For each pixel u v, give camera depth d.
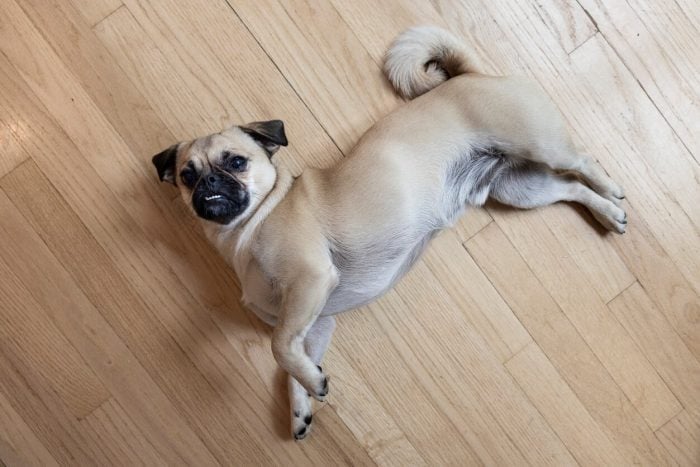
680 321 1.29
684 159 1.29
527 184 1.25
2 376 1.26
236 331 1.28
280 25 1.28
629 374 1.29
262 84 1.27
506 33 1.28
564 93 1.28
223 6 1.27
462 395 1.28
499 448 1.28
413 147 1.13
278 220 1.10
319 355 1.23
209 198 1.08
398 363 1.28
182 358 1.28
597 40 1.28
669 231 1.29
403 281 1.29
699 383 1.29
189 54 1.27
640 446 1.28
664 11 1.28
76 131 1.26
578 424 1.28
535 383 1.29
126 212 1.27
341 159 1.21
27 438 1.26
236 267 1.14
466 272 1.29
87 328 1.27
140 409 1.27
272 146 1.17
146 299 1.27
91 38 1.26
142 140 1.26
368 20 1.28
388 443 1.28
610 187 1.25
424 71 1.24
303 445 1.28
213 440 1.28
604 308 1.29
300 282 1.08
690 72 1.28
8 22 1.26
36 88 1.26
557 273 1.29
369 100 1.28
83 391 1.27
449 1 1.28
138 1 1.26
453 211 1.20
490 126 1.15
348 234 1.10
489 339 1.29
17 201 1.26
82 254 1.26
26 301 1.26
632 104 1.29
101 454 1.27
